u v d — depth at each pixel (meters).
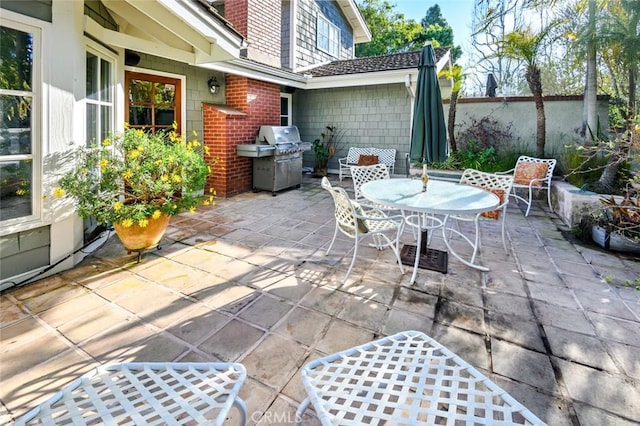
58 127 2.94
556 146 7.13
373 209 3.86
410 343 1.59
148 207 3.25
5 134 2.64
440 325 2.37
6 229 2.67
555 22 6.18
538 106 6.57
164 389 1.28
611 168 4.98
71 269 3.18
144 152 3.31
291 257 3.58
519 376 1.88
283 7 9.10
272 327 2.32
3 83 2.59
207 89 6.54
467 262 3.35
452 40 20.17
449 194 3.26
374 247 3.87
